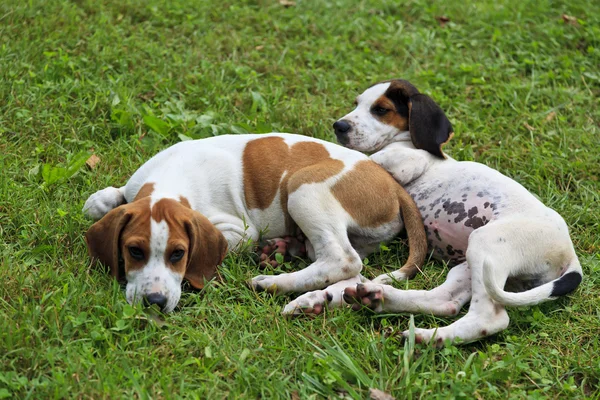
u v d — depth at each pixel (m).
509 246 1.94
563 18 2.93
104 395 1.69
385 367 1.81
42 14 2.67
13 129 2.28
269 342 1.84
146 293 1.84
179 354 1.80
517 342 1.90
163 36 2.69
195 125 2.37
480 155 2.40
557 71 2.73
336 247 1.97
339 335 1.88
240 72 2.58
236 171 2.05
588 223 2.21
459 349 1.88
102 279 1.90
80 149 2.27
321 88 2.60
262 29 2.81
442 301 1.94
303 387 1.77
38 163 2.21
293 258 2.05
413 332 1.86
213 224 2.00
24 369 1.73
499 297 1.87
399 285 2.00
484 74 2.68
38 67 2.48
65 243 2.00
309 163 2.05
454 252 2.07
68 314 1.82
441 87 2.63
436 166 2.15
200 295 1.92
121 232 1.89
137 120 2.36
